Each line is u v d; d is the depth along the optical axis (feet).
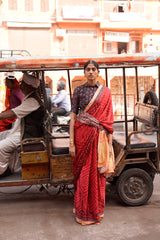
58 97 25.46
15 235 9.66
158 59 11.60
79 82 43.88
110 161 10.81
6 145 12.12
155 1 63.41
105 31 61.36
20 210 12.00
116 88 48.57
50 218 11.10
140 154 12.76
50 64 11.33
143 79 46.47
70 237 9.55
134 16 62.64
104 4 62.08
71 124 10.75
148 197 12.57
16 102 13.32
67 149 11.95
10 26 58.29
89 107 10.49
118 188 12.32
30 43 59.67
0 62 11.09
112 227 10.30
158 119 12.27
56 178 11.84
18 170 13.25
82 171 10.52
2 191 15.05
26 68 11.23
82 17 60.29
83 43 62.23
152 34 64.34
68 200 13.44
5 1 57.67
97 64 10.57
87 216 10.53
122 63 11.68
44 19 59.57
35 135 12.37
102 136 10.59
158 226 10.32
